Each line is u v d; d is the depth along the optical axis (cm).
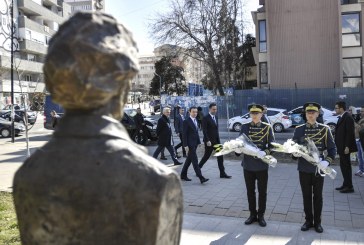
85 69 135
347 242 462
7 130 1969
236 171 939
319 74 2534
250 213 541
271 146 530
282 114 1988
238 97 2450
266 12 2588
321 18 2512
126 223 134
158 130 1067
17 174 145
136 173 136
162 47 3175
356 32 2484
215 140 850
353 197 671
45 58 143
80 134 140
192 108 827
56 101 143
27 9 4294
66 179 133
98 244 134
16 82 3569
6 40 3694
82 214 133
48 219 136
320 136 513
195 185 794
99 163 135
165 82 4900
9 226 515
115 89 142
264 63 2673
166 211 142
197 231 508
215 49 3061
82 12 145
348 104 2253
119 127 147
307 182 502
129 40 150
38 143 1672
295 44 2561
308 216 509
